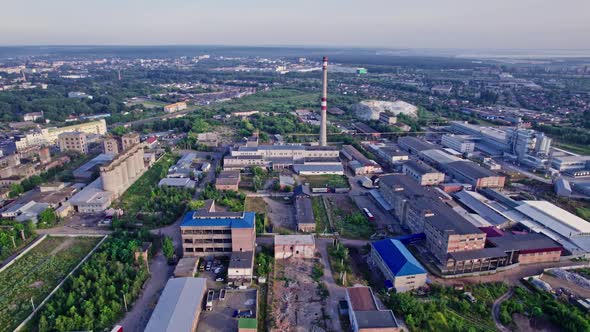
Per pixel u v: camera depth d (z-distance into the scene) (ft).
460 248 433.07
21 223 518.78
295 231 524.52
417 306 356.59
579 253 465.88
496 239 463.83
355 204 618.85
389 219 565.94
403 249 432.25
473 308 371.15
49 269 430.20
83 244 485.97
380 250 440.04
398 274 391.65
